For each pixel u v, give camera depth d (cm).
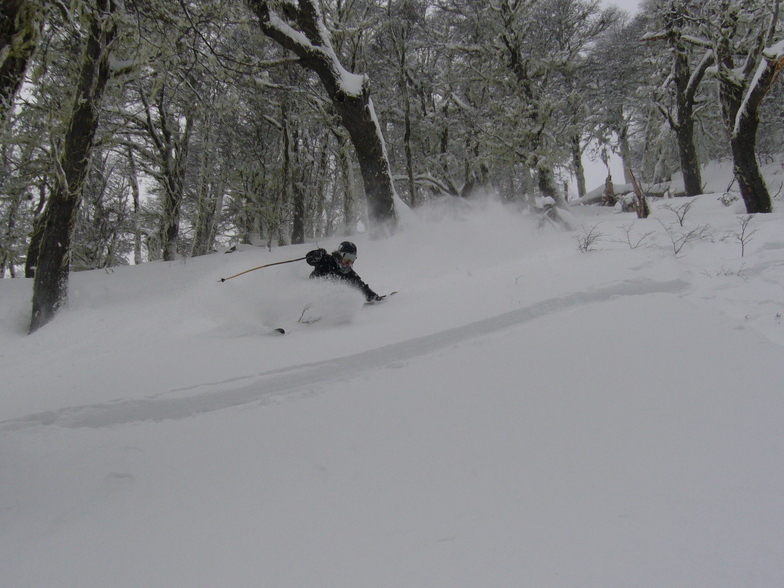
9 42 332
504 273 729
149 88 1498
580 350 368
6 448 301
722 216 964
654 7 2033
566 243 938
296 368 408
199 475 253
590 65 2345
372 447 263
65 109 568
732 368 303
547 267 693
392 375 378
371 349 436
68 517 222
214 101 827
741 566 148
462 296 623
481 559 162
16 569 183
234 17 642
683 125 2030
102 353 582
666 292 513
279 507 213
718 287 505
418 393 334
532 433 256
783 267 525
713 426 239
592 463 219
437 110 2161
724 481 194
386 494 214
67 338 703
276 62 1170
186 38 606
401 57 1725
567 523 177
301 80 1397
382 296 677
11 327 857
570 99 1750
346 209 2080
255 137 2036
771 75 1076
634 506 184
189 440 301
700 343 349
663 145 2698
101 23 531
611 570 151
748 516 171
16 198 969
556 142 1714
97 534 205
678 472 204
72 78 645
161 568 177
